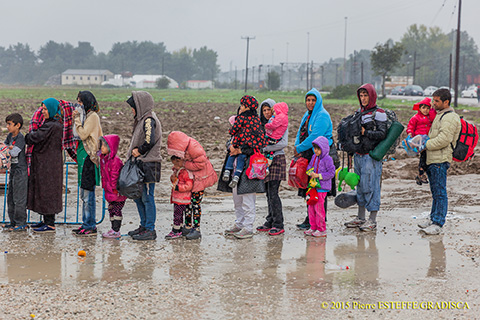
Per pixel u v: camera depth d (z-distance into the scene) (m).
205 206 10.34
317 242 7.71
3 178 11.37
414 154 8.33
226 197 11.35
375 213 8.41
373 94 8.06
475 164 14.74
